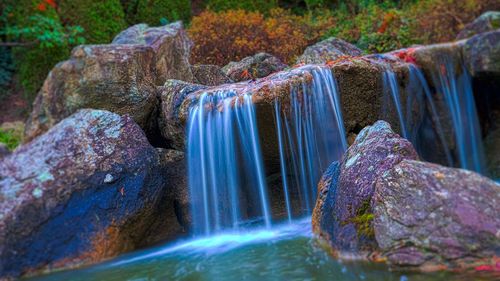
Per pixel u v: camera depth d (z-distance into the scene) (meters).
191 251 3.69
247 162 4.46
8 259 3.25
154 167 3.99
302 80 4.38
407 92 5.57
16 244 3.28
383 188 2.85
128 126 4.02
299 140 4.46
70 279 3.20
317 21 10.04
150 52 5.35
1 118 7.99
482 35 6.14
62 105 4.84
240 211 4.50
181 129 4.67
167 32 6.36
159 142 5.18
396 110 5.32
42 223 3.38
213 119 4.41
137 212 3.78
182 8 10.83
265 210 4.60
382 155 3.18
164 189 4.23
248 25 8.04
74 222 3.50
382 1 11.32
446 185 2.66
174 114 4.73
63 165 3.59
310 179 4.57
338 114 4.71
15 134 6.63
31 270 3.32
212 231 4.37
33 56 7.79
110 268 3.37
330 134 4.66
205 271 3.15
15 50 8.19
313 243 3.34
